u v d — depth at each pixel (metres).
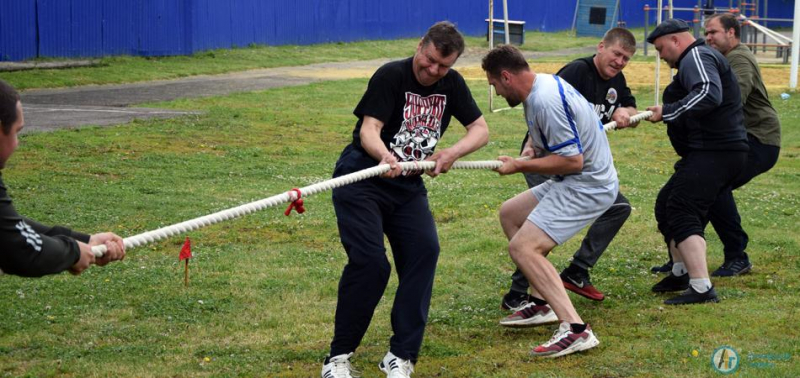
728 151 7.27
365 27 42.56
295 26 38.84
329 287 7.72
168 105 20.83
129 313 6.99
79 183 12.00
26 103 20.94
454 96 6.08
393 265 8.49
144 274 8.03
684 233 7.36
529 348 6.39
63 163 13.32
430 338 6.59
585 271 7.36
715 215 8.22
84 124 17.22
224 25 35.16
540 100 6.08
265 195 11.60
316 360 6.11
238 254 8.79
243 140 15.98
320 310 7.17
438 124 6.05
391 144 5.93
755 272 8.36
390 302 7.43
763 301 7.43
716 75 7.12
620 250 9.19
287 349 6.32
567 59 36.28
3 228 4.12
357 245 5.68
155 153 14.36
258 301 7.37
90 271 8.05
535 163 6.17
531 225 6.30
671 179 7.73
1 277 7.77
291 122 18.27
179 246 9.08
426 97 5.93
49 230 4.67
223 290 7.62
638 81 26.92
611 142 16.75
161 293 7.49
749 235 9.78
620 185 12.73
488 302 7.47
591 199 6.27
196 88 24.98
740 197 11.94
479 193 11.99
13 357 6.07
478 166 6.18
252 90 24.50
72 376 5.77
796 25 24.33
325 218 10.38
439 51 5.65
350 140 16.31
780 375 5.78
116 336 6.53
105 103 21.11
